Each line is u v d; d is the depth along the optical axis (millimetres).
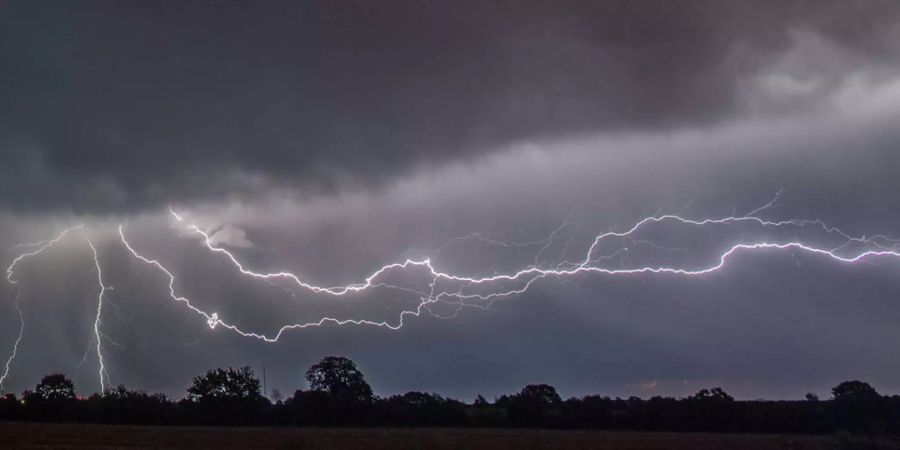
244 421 63906
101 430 52625
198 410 64188
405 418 64812
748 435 53250
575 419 62906
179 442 42344
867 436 44125
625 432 56938
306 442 39719
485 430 58656
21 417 63656
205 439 44375
